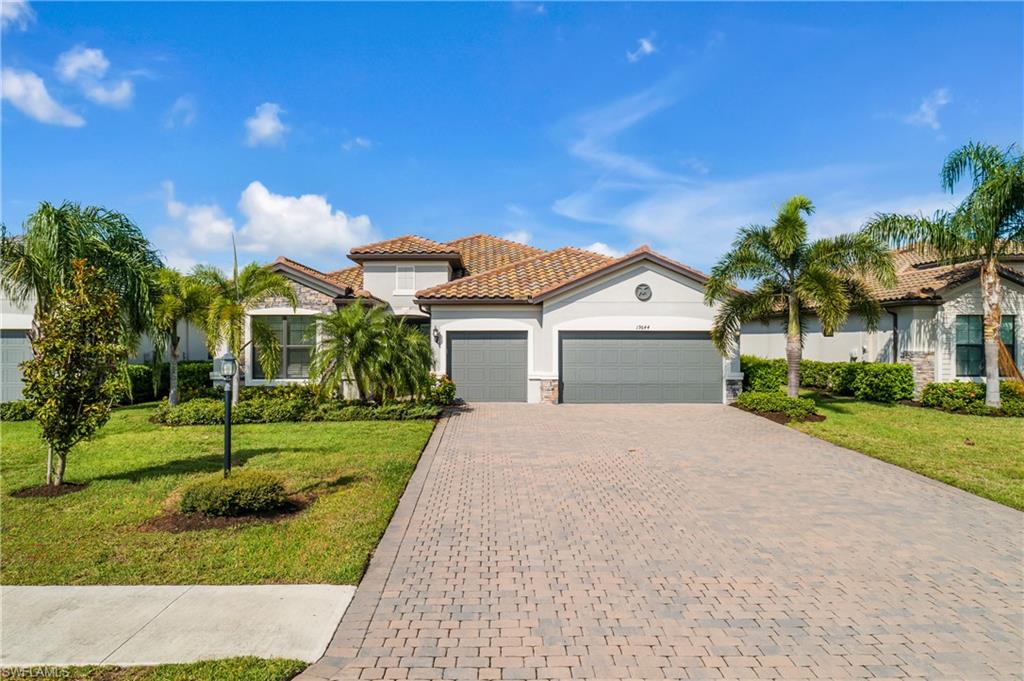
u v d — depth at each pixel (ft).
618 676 14.46
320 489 30.07
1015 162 54.75
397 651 15.48
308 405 53.57
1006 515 26.89
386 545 23.02
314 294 67.15
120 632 16.21
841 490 30.96
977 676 14.55
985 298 58.13
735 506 28.19
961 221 56.75
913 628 16.84
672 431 48.32
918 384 64.69
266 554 21.57
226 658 14.94
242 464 35.42
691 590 19.16
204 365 73.05
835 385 74.02
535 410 60.64
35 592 18.62
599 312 66.64
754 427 50.24
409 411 53.52
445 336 67.41
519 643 15.92
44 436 29.45
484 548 22.74
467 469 35.29
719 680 14.33
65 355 29.30
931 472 34.06
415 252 74.84
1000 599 18.65
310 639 15.93
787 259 55.93
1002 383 60.18
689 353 66.90
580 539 23.76
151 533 23.57
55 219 42.24
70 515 25.71
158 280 55.62
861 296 57.82
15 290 45.52
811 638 16.26
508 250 94.84
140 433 46.39
